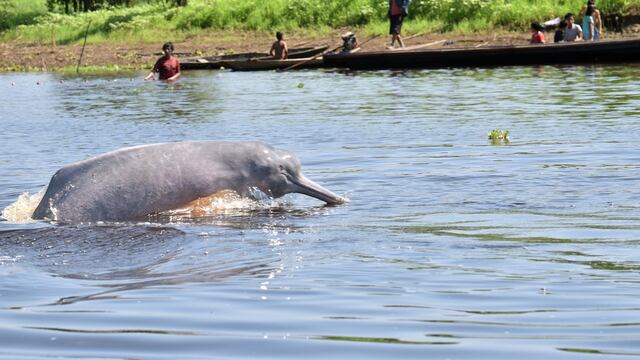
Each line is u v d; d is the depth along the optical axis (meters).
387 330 8.07
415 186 15.64
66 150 21.58
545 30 53.84
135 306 8.93
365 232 12.14
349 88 36.56
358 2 64.06
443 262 10.41
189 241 11.78
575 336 7.78
